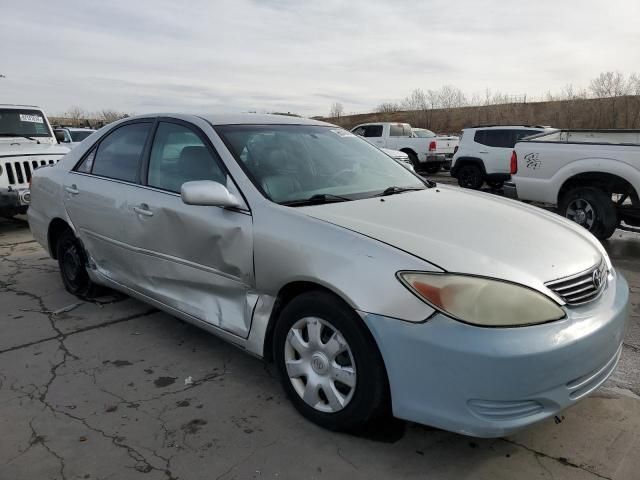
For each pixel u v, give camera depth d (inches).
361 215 113.7
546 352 88.5
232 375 134.3
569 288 98.1
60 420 114.6
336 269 100.9
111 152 167.5
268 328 117.6
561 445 105.2
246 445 105.7
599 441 106.3
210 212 126.0
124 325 166.7
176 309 141.4
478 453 103.0
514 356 86.7
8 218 372.2
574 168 292.5
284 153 138.6
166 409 118.8
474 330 88.6
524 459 101.2
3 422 114.0
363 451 103.7
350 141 162.9
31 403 121.3
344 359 103.7
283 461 100.9
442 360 89.4
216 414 116.6
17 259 251.4
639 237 310.7
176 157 143.2
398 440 107.0
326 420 107.9
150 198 143.1
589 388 98.6
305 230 108.7
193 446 105.6
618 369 136.8
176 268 138.4
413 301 92.0
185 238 132.5
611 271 117.8
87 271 180.5
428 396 92.2
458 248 99.5
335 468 99.0
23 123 370.6
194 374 135.0
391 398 96.4
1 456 102.6
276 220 113.9
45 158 322.3
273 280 113.0
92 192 165.6
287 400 122.1
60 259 194.1
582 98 1973.4
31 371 136.9
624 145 275.1
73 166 180.7
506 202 140.6
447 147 721.6
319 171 138.4
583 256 107.2
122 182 156.5
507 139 515.5
